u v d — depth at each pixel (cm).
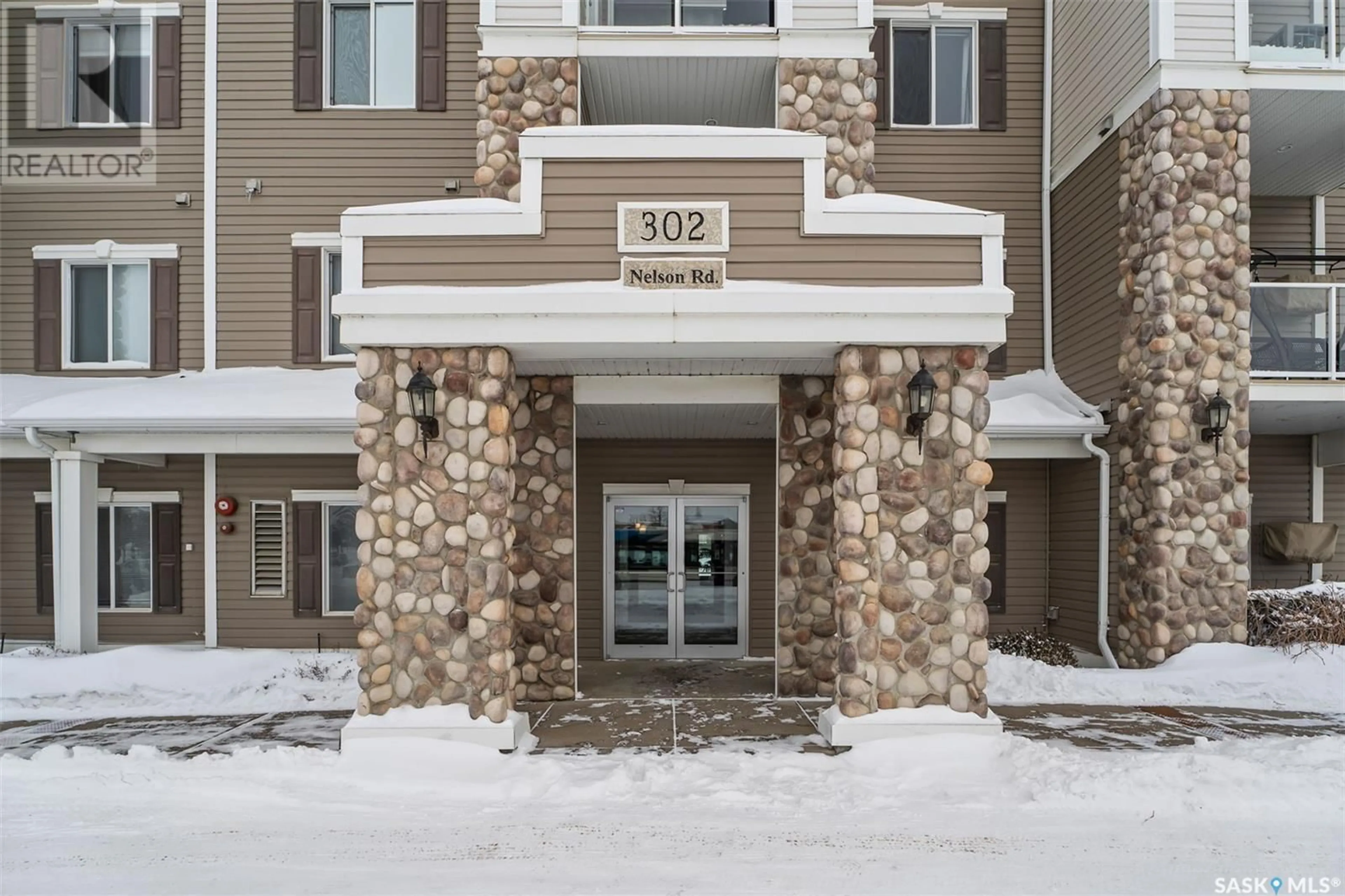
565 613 827
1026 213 1172
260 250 1131
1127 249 962
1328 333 927
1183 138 898
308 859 462
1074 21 1099
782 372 804
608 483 1105
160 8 1141
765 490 1107
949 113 1194
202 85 1143
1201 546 884
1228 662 852
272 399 1004
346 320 661
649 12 1044
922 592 663
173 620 1112
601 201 673
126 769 601
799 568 834
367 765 607
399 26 1146
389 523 666
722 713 768
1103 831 494
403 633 661
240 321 1132
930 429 670
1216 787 542
